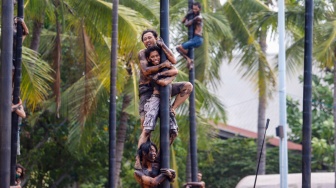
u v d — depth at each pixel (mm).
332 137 41031
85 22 25391
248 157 41219
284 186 26844
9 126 14992
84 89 28094
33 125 31375
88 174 35406
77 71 32594
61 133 33719
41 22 26031
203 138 29906
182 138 29938
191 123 20609
